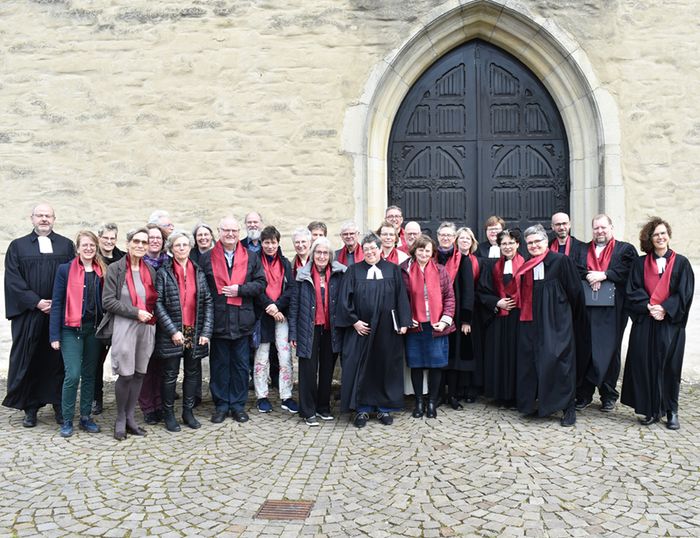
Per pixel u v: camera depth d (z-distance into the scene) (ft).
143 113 20.33
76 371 13.89
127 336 13.39
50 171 20.40
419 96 21.30
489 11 19.99
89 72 20.33
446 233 15.97
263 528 9.19
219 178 20.30
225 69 20.18
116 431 13.60
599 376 15.38
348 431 14.16
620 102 19.72
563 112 20.68
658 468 11.53
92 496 10.41
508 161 21.26
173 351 13.99
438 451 12.60
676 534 8.89
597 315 15.69
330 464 11.91
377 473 11.39
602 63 19.67
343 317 14.52
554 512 9.64
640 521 9.31
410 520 9.41
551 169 21.15
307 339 14.69
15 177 20.40
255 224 17.03
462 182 21.33
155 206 20.36
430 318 14.99
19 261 14.70
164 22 20.24
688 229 19.67
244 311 15.08
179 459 12.27
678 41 19.61
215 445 13.17
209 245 16.30
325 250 14.87
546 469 11.50
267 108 20.18
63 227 20.43
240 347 15.17
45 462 12.12
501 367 15.99
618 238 19.63
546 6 19.71
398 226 17.52
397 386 14.82
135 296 13.43
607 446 12.85
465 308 15.76
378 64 19.95
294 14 20.07
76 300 13.79
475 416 15.34
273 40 20.11
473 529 9.09
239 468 11.74
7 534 9.02
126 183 20.40
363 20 19.97
